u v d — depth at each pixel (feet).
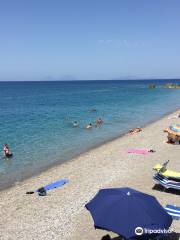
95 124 134.41
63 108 206.39
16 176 66.59
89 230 41.75
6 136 108.27
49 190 56.75
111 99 280.72
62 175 65.62
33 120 149.18
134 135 107.96
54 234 40.96
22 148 91.04
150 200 35.06
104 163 73.41
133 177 62.23
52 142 98.58
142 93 370.94
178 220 43.11
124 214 32.65
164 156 78.43
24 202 51.67
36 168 71.87
